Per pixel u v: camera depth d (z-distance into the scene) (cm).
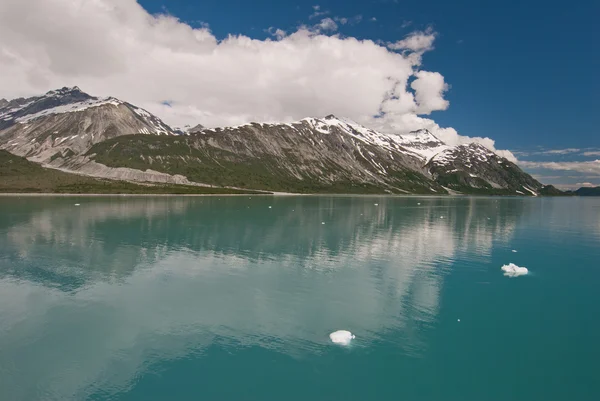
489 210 13362
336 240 5750
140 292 3156
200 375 1933
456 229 7362
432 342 2331
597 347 2294
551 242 5922
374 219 9081
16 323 2498
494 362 2105
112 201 13738
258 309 2814
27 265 3916
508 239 6181
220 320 2602
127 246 4984
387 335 2416
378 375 1961
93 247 4878
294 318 2658
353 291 3266
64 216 8288
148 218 8219
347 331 2400
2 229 6238
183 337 2342
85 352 2138
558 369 2042
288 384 1866
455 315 2759
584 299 3130
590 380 1945
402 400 1764
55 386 1822
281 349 2211
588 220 9662
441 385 1886
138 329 2439
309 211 11150
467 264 4297
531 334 2462
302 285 3416
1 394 1752
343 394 1798
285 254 4678
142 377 1908
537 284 3547
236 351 2180
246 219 8419
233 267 4022
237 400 1742
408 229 7219
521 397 1803
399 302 3016
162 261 4212
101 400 1728
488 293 3262
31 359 2053
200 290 3238
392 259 4497
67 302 2897
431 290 3334
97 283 3381
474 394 1819
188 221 7794
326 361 2088
